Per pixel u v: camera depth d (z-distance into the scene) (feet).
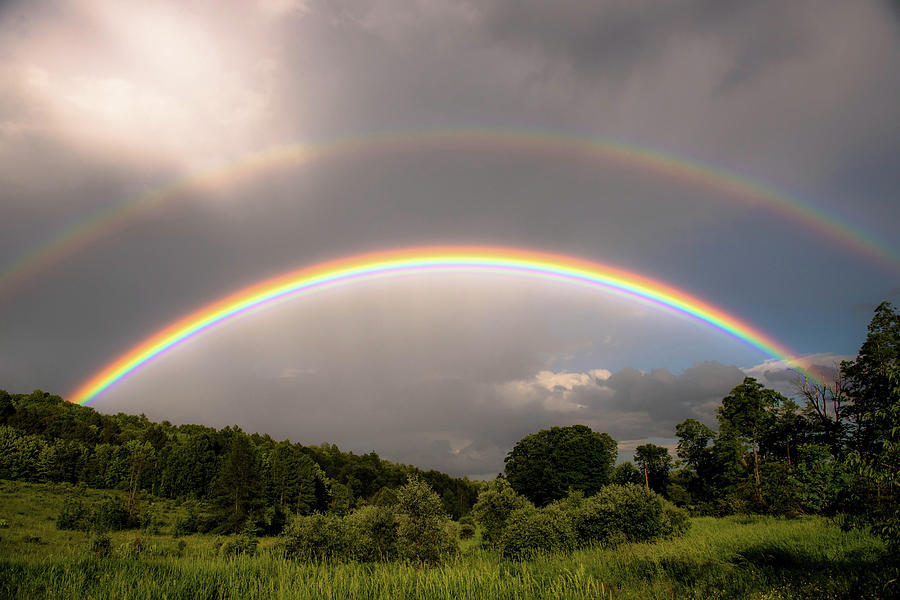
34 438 307.99
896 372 33.91
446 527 70.13
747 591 37.42
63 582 41.01
